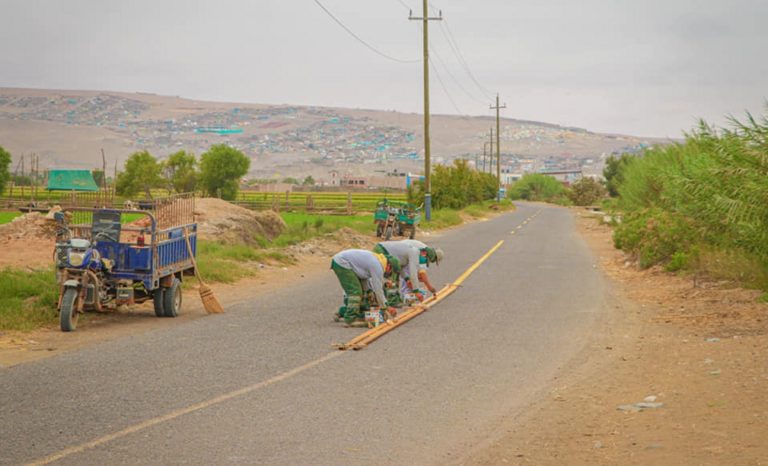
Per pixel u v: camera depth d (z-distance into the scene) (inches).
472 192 3634.4
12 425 317.4
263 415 340.8
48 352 477.7
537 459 288.4
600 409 361.4
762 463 266.4
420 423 335.6
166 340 524.4
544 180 7140.8
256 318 629.9
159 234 613.3
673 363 460.1
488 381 419.5
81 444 293.4
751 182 703.1
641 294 800.3
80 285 567.5
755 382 392.5
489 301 743.1
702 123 835.4
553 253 1315.2
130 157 5565.9
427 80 2241.6
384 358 475.5
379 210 1640.0
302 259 1160.2
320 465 276.2
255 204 3139.8
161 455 282.7
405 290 707.4
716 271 846.5
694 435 306.7
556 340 545.3
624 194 1838.1
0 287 648.4
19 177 6220.5
